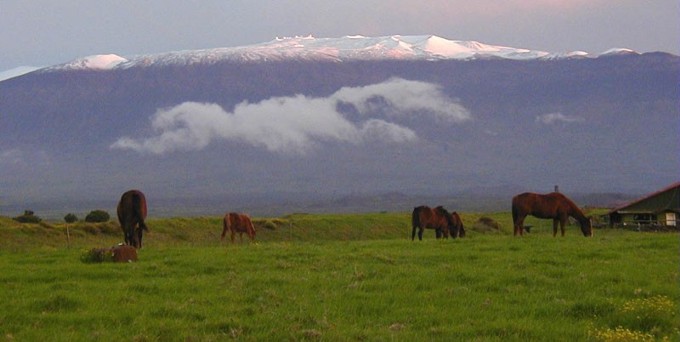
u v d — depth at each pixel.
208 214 161.38
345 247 25.47
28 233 46.00
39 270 19.81
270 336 12.74
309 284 17.14
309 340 12.45
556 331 12.95
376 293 16.12
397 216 72.38
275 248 25.36
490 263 20.27
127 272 19.17
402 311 14.57
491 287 16.70
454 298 15.63
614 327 13.28
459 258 21.44
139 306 15.01
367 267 19.58
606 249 23.27
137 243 28.00
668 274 18.05
